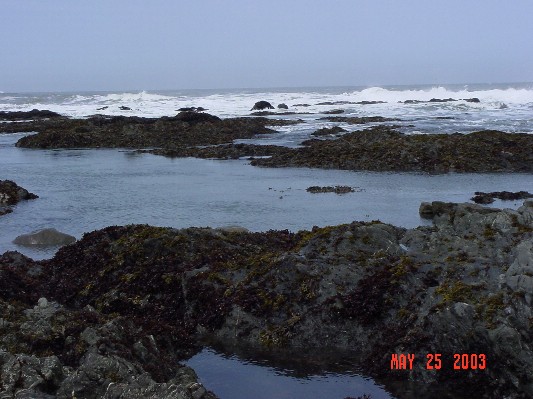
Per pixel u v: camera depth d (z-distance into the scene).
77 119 54.47
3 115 60.81
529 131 39.12
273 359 9.40
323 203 20.23
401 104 73.44
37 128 50.28
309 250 11.46
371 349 9.47
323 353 9.54
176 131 43.91
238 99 94.50
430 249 11.02
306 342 9.74
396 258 10.79
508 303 8.36
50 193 23.08
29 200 21.73
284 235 14.20
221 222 17.59
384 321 9.73
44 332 8.26
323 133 42.62
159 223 17.67
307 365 9.18
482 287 8.98
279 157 31.09
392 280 10.03
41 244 15.47
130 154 36.34
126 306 11.16
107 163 32.22
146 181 25.64
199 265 11.56
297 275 10.45
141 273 11.62
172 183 24.95
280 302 10.20
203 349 9.80
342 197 21.31
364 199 20.91
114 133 43.06
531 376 7.82
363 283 10.23
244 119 50.94
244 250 12.44
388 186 23.66
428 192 22.28
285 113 64.19
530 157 28.19
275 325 10.03
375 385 8.58
